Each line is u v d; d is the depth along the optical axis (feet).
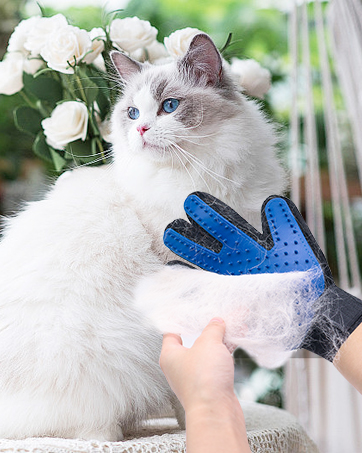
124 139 3.33
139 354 2.75
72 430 2.67
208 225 2.37
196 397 1.61
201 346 1.75
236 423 1.58
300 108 9.55
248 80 3.72
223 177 3.04
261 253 2.31
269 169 3.25
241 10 10.55
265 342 2.00
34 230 3.07
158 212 3.12
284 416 3.60
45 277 2.80
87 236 2.94
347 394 4.78
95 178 3.37
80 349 2.63
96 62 3.79
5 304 2.78
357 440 4.54
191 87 3.24
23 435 2.69
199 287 2.19
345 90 5.21
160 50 3.99
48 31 3.65
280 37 10.59
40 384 2.60
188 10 10.27
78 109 3.44
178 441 2.40
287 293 2.06
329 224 9.30
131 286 2.85
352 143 9.49
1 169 9.89
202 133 3.11
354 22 4.39
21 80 3.83
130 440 2.50
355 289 5.70
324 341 2.17
